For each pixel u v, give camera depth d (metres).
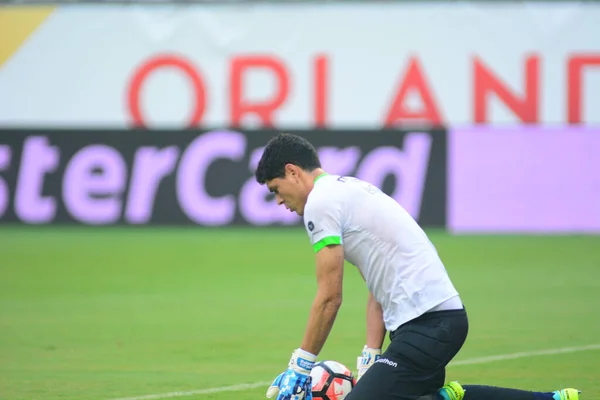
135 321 39.94
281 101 84.50
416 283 19.70
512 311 42.16
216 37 84.56
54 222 78.50
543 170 75.81
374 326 22.12
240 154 77.62
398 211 20.14
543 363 31.02
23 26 85.81
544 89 83.25
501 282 51.38
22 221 78.62
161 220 78.06
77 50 85.81
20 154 78.81
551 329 37.75
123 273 55.03
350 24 83.94
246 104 84.81
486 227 75.88
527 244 69.25
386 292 20.02
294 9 84.00
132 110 85.69
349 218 19.81
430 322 19.69
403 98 84.12
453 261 60.12
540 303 44.44
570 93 83.12
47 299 45.84
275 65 84.38
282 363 31.41
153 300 45.69
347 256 20.27
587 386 27.58
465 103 83.81
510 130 75.81
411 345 19.52
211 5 84.50
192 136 78.00
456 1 83.25
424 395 20.20
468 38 83.44
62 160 78.56
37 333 37.03
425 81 83.81
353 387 19.95
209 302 45.12
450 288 20.02
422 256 19.91
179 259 61.16
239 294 47.66
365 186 20.23
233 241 70.44
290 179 20.09
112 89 85.81
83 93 85.88
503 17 83.12
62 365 30.94
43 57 86.00
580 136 75.69
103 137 78.38
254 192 77.56
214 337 36.31
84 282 51.50
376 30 83.94
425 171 75.88
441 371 19.94
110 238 72.19
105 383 28.16
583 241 71.25
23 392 26.89
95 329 37.94
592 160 75.62
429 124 84.00
